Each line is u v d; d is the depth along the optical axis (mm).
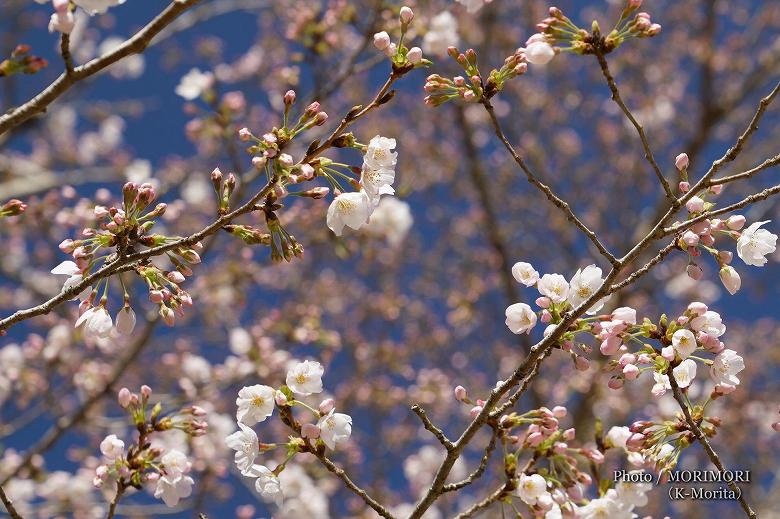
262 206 3656
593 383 10016
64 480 7859
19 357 8414
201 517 4043
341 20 6793
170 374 9992
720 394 3703
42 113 3506
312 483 7422
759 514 10648
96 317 3719
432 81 3801
